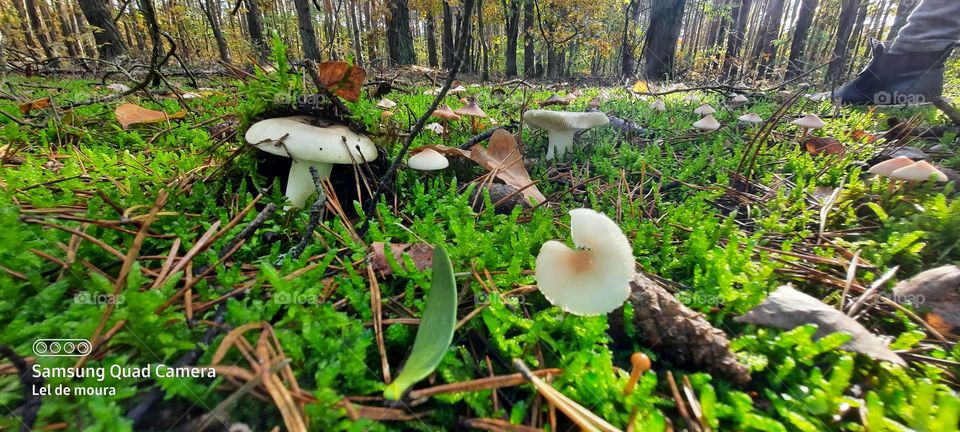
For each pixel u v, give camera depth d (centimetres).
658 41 155
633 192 33
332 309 15
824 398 13
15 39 195
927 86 65
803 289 21
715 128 48
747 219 30
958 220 23
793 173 38
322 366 13
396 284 19
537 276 16
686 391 14
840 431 13
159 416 11
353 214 28
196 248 18
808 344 15
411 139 23
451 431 13
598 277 15
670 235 23
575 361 14
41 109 46
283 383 12
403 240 22
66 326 13
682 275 22
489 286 18
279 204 25
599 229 15
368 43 250
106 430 10
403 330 15
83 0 114
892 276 21
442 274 14
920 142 46
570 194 31
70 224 19
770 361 15
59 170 30
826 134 51
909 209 28
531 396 14
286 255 19
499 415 13
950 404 12
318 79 25
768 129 35
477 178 32
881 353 14
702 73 221
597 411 13
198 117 48
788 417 13
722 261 19
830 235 27
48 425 11
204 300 16
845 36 184
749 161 39
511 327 17
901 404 13
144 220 20
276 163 29
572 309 15
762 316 17
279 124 23
